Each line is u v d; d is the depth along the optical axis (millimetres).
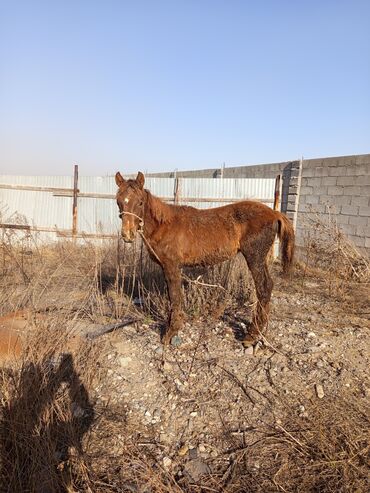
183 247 4051
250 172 12273
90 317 4602
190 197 9734
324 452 2631
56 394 3020
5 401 2799
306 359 3768
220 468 2566
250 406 3117
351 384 3402
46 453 2512
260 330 4059
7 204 10852
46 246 9086
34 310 4121
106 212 10172
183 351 3912
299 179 9953
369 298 5988
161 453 2688
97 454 2631
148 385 3354
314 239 8477
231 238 4145
